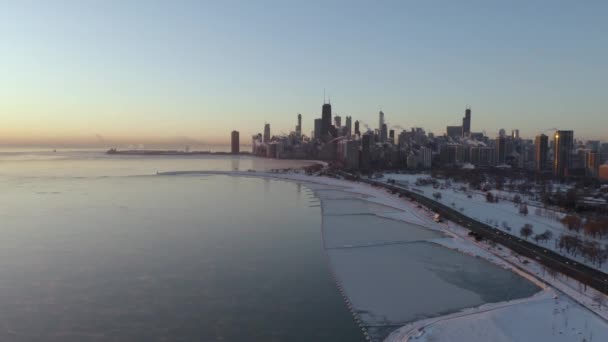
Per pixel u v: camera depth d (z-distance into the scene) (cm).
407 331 10594
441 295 13112
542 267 15150
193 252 18175
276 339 10500
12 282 14412
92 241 19988
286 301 12800
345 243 19850
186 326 11212
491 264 16325
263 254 17925
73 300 12900
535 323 10638
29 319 11631
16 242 19725
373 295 13212
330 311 12056
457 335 10100
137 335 10744
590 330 10212
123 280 14650
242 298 13062
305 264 16475
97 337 10631
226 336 10675
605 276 14112
